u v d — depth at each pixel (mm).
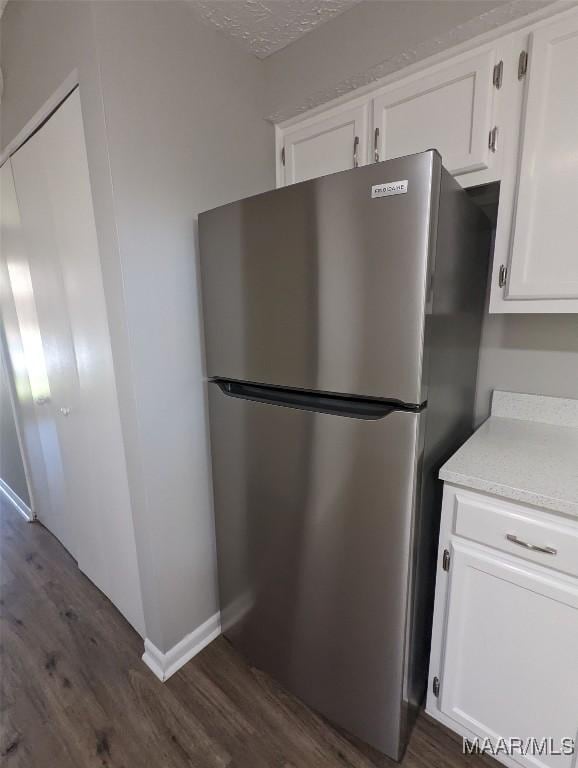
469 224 1055
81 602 1744
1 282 1910
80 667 1414
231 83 1311
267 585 1242
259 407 1111
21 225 1549
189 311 1262
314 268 916
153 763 1109
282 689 1323
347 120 1312
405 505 885
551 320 1312
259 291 1041
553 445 1139
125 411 1201
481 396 1480
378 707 1045
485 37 1013
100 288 1188
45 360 1661
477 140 1062
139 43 1038
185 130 1182
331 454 977
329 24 1218
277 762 1107
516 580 900
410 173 747
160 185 1132
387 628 978
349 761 1106
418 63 1124
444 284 910
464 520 958
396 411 856
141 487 1224
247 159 1401
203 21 1199
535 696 931
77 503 1757
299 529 1098
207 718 1228
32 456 2213
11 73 1350
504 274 1095
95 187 1075
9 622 1637
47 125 1239
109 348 1224
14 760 1123
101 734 1187
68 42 1033
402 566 920
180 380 1265
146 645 1427
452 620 1030
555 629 871
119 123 1014
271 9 1159
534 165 990
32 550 2150
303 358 985
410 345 811
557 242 992
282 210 943
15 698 1304
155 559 1277
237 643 1424
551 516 839
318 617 1116
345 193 833
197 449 1350
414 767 1082
